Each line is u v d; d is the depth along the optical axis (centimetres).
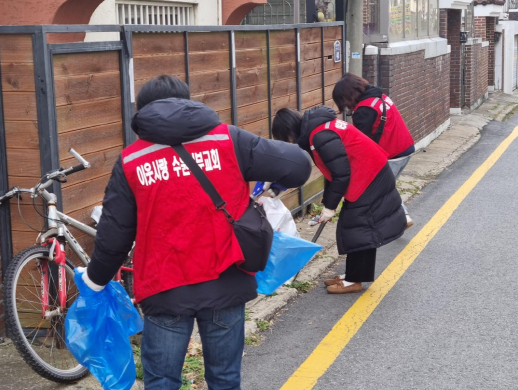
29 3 501
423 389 377
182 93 277
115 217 267
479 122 1596
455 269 586
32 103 379
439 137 1355
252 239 268
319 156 483
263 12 1016
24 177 391
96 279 281
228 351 279
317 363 413
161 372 276
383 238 505
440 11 1412
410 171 1023
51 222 376
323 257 619
